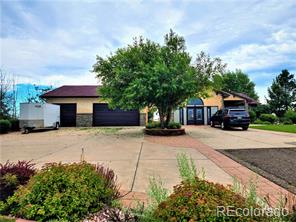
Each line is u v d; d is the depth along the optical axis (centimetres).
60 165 344
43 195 300
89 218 284
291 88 4109
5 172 371
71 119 2233
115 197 343
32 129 1672
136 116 2255
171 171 536
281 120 2812
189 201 206
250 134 1390
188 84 1272
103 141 1130
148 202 303
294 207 234
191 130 1706
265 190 399
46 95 2222
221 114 1844
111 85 1417
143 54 1426
